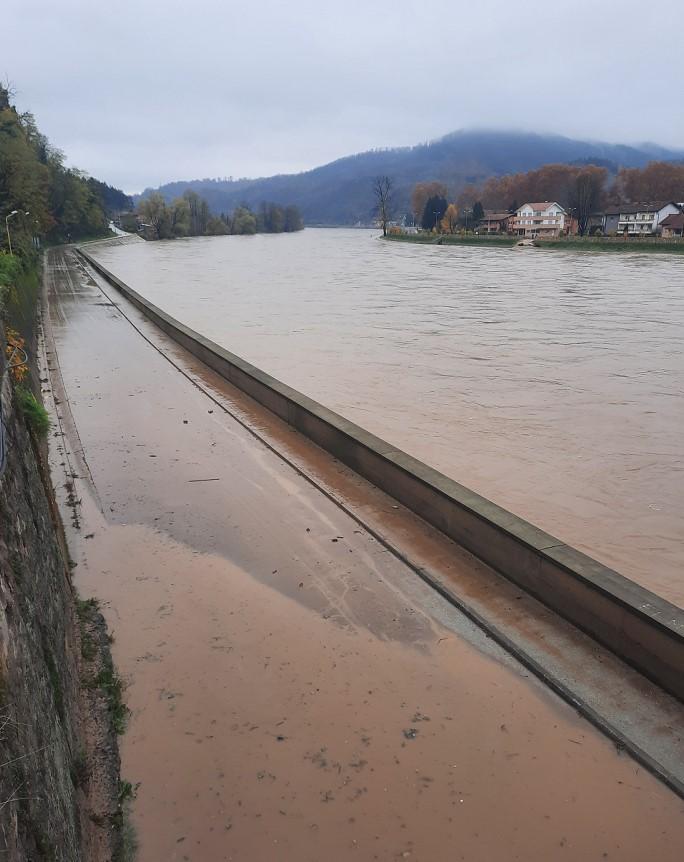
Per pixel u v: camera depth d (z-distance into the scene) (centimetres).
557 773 497
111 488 1005
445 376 1981
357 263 7069
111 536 858
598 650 621
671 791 481
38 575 478
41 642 423
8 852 246
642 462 1289
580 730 536
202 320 3169
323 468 1077
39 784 319
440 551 803
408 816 464
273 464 1102
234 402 1484
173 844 446
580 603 643
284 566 782
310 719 550
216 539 848
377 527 866
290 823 460
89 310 3117
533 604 694
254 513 919
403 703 566
